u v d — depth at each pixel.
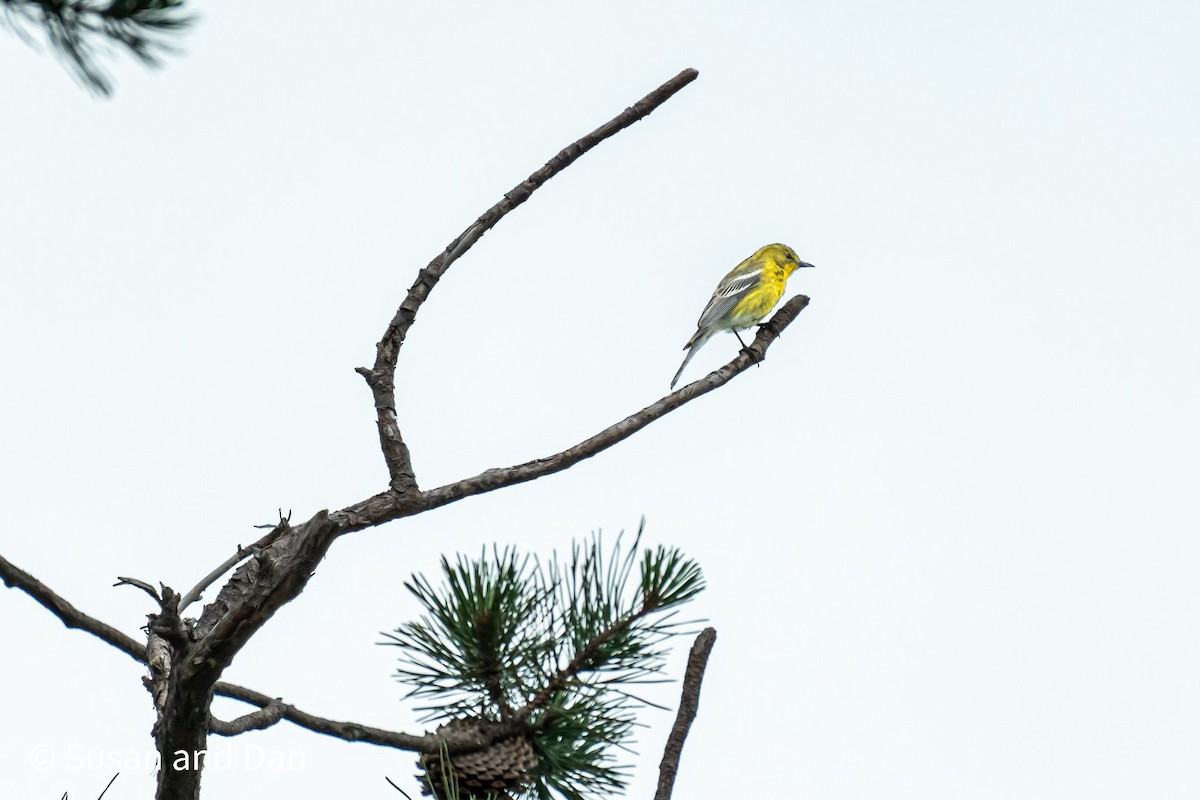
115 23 5.74
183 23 5.85
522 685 6.19
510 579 6.18
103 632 7.20
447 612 6.15
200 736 6.24
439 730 6.11
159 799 6.43
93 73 5.83
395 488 7.03
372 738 6.13
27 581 6.98
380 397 7.23
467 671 6.17
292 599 5.96
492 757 6.02
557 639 6.22
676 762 5.70
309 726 6.25
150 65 5.87
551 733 6.12
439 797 6.00
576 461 7.29
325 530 5.88
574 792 6.16
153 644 7.31
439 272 7.52
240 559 7.65
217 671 6.01
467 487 7.06
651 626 6.21
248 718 6.23
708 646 5.97
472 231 7.60
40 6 5.69
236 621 5.91
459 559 6.20
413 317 7.35
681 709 5.82
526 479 7.20
